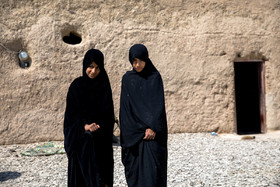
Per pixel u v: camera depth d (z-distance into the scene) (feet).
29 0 25.67
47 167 19.88
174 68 28.60
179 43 28.81
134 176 11.82
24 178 17.69
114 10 27.43
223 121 29.73
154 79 11.91
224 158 21.36
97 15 27.07
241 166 19.38
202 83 29.30
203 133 29.09
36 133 25.32
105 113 12.26
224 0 30.14
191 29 29.17
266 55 31.45
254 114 36.37
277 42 31.81
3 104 24.75
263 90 31.81
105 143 12.36
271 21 31.58
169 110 28.45
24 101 25.13
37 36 25.62
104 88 12.30
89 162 11.59
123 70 27.40
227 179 16.93
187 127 28.91
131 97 11.89
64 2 26.37
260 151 23.18
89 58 11.82
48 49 25.76
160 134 11.73
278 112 31.96
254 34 30.94
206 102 29.37
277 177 17.04
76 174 11.78
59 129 25.84
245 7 30.76
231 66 30.14
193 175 17.74
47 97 25.59
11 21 25.22
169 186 15.94
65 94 26.00
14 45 25.30
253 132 32.48
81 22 26.71
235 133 30.04
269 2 31.60
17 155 22.49
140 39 27.86
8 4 25.21
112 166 12.59
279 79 31.96
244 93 38.34
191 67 29.04
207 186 15.89
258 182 16.31
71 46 26.37
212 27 29.68
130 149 11.87
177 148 24.22
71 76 26.20
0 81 24.75
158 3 28.45
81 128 11.82
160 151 11.58
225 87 29.89
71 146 11.80
